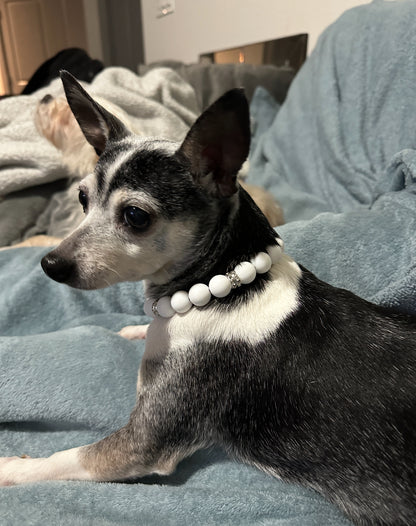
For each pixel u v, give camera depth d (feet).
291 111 2.22
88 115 0.98
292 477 0.85
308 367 0.81
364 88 1.77
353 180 1.71
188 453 0.91
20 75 4.84
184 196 0.82
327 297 0.91
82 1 4.24
